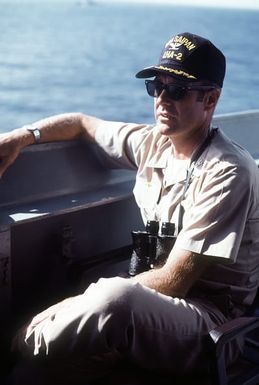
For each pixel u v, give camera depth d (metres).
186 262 2.00
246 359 2.12
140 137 2.44
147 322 1.88
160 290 2.00
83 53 96.69
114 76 69.75
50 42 113.69
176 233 2.17
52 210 2.31
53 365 1.94
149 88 2.19
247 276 2.13
